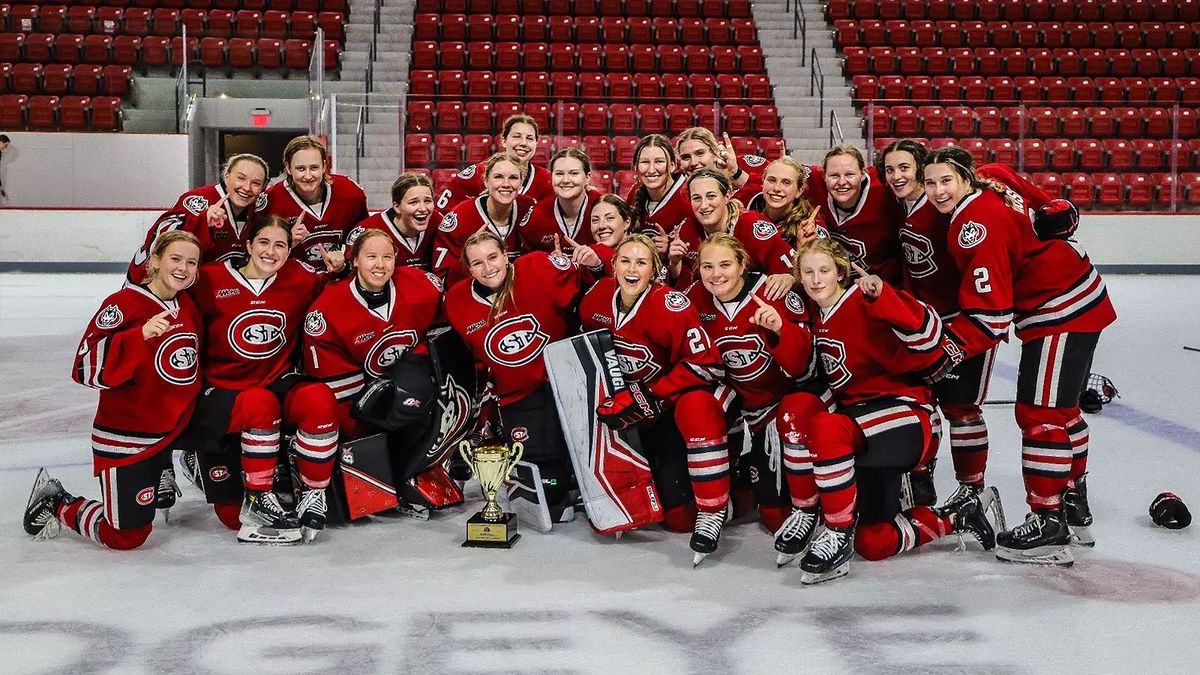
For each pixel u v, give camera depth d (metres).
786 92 16.92
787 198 4.18
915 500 3.83
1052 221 3.47
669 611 3.05
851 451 3.30
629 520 3.76
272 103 16.05
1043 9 19.03
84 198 15.26
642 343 3.87
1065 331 3.46
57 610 3.04
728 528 3.96
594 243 4.58
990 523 3.85
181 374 3.64
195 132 15.76
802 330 3.66
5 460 4.88
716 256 3.66
